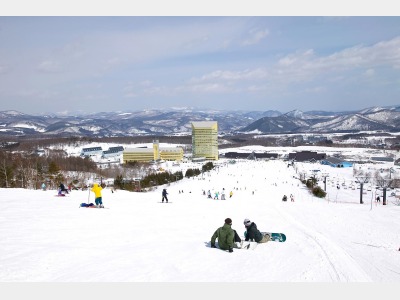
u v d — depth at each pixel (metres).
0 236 14.88
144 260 12.69
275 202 46.62
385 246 19.48
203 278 11.34
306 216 32.16
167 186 115.19
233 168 192.25
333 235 22.44
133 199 37.97
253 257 14.29
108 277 10.77
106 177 139.62
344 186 117.31
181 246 15.26
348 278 12.44
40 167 86.62
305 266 13.44
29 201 27.98
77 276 10.69
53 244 13.95
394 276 13.34
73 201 29.86
